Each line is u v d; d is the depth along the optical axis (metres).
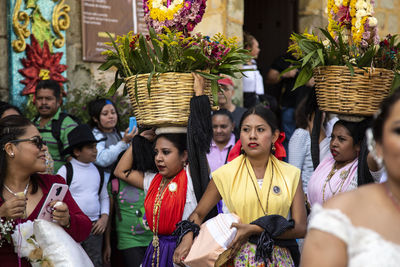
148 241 4.66
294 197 3.19
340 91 3.33
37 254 3.02
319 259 1.56
